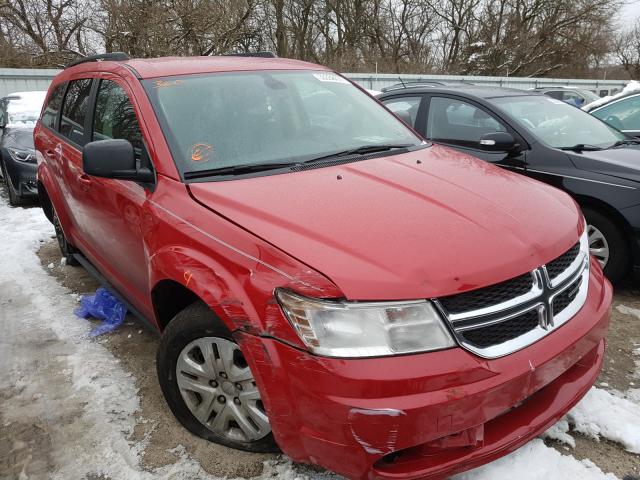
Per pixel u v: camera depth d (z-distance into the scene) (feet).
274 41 87.66
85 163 8.74
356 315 6.21
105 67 11.99
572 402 7.48
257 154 9.55
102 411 9.57
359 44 101.19
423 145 11.28
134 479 8.01
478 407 6.24
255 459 8.21
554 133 15.48
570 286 7.54
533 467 7.72
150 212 8.80
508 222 7.51
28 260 17.37
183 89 10.23
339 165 9.47
